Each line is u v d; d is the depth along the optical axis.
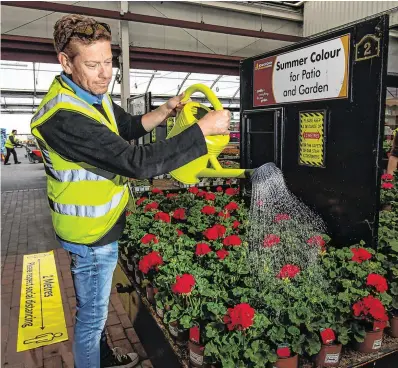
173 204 3.84
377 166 2.24
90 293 1.65
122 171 1.26
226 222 3.10
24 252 4.54
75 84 1.42
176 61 11.70
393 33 10.18
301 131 2.78
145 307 2.30
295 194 2.89
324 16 11.88
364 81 2.25
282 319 1.71
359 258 2.02
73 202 1.48
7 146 17.34
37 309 3.06
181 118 1.57
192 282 1.74
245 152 3.53
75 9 8.34
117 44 10.56
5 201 8.02
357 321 1.80
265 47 13.24
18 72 14.13
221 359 1.51
